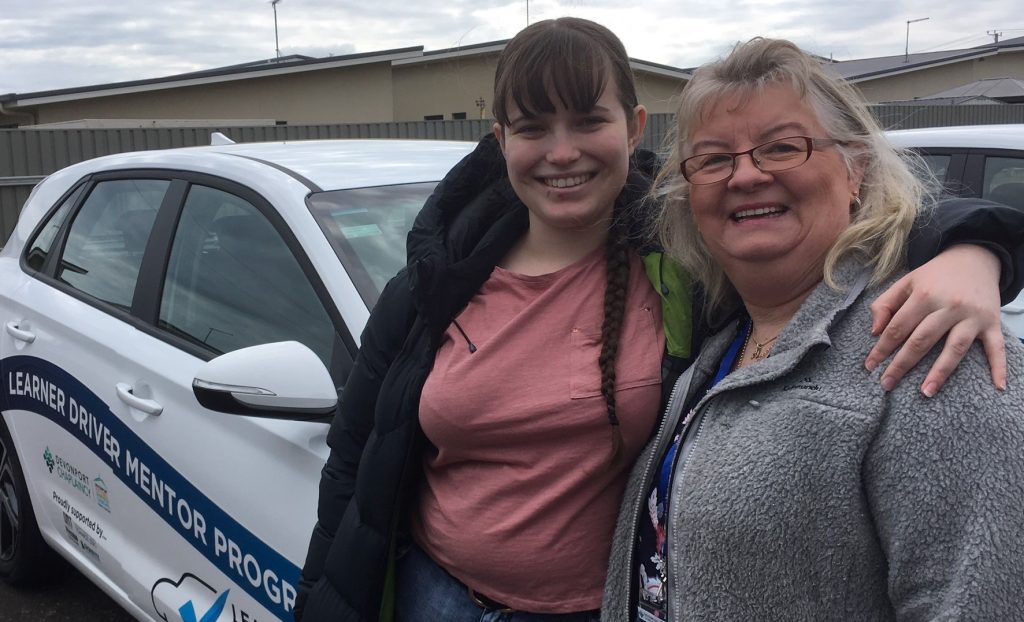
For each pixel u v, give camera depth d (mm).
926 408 1022
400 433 1559
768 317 1320
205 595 2238
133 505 2510
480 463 1526
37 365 2967
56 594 3436
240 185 2482
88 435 2707
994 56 36812
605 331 1430
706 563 1160
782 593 1109
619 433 1405
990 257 1143
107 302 2816
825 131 1229
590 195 1465
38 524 3170
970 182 3631
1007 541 968
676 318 1433
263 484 2033
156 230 2715
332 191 2377
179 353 2432
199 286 2500
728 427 1197
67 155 13383
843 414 1068
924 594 1023
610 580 1417
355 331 1993
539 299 1484
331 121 23688
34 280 3209
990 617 964
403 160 2762
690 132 1305
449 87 24625
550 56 1402
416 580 1640
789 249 1240
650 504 1361
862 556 1082
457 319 1535
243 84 23016
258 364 1893
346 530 1640
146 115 22812
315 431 1963
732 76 1260
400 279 1634
